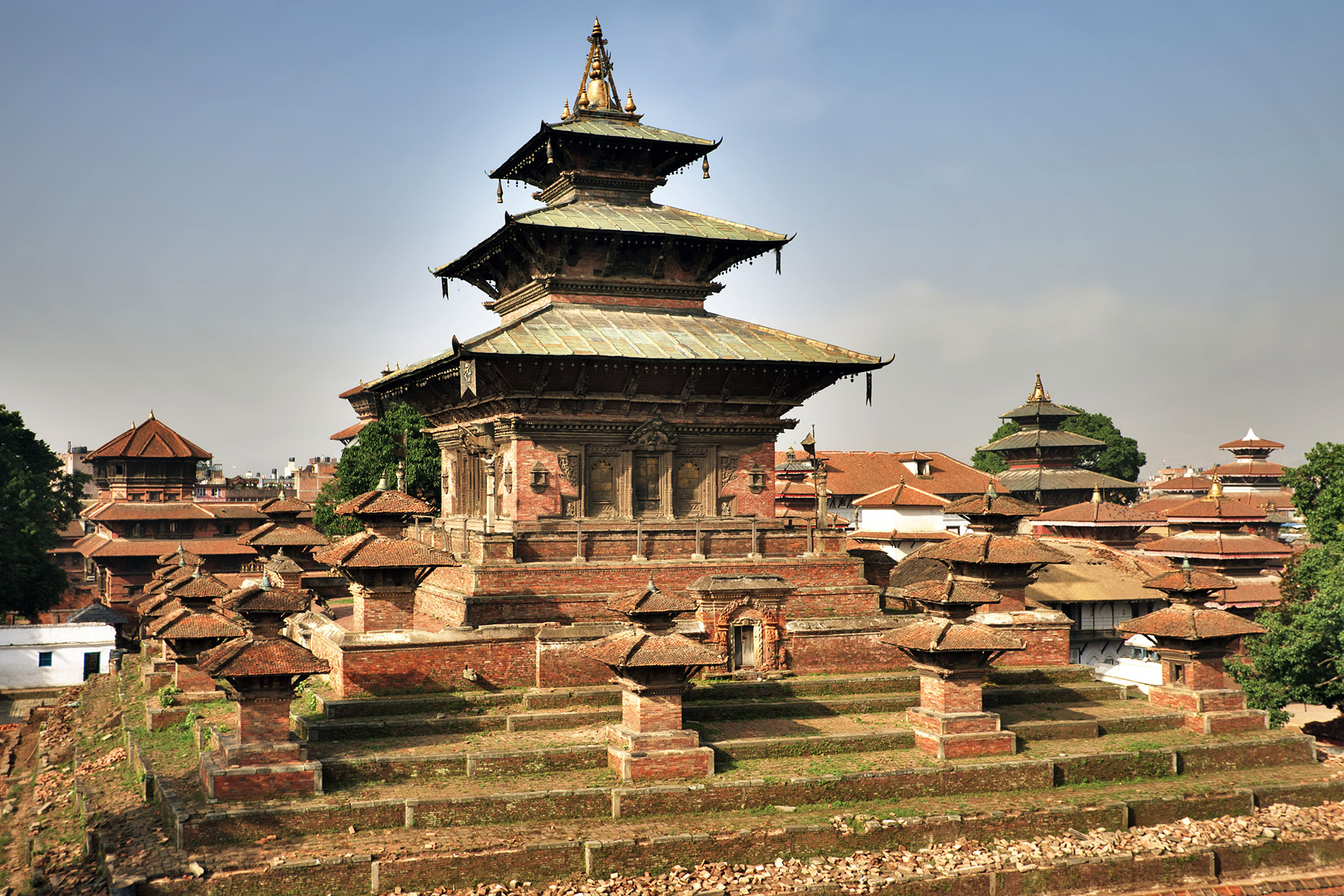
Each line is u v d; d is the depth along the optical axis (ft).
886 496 234.17
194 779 89.76
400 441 151.64
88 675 218.38
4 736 155.84
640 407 128.47
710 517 132.77
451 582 119.96
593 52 153.07
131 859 76.07
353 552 104.88
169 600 143.13
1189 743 106.63
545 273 134.82
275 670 82.94
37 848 90.53
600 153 143.64
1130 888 86.84
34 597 243.60
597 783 87.81
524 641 107.65
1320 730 175.52
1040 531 277.03
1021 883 83.97
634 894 77.25
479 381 122.83
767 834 83.41
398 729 96.27
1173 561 220.23
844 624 118.83
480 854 77.61
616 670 92.38
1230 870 90.12
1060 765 98.94
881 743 100.89
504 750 90.84
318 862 74.74
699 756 90.74
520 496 123.34
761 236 139.03
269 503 146.72
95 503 351.05
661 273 139.23
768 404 133.69
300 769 83.66
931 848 87.10
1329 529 193.88
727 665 113.19
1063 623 128.98
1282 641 161.07
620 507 128.16
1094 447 318.65
